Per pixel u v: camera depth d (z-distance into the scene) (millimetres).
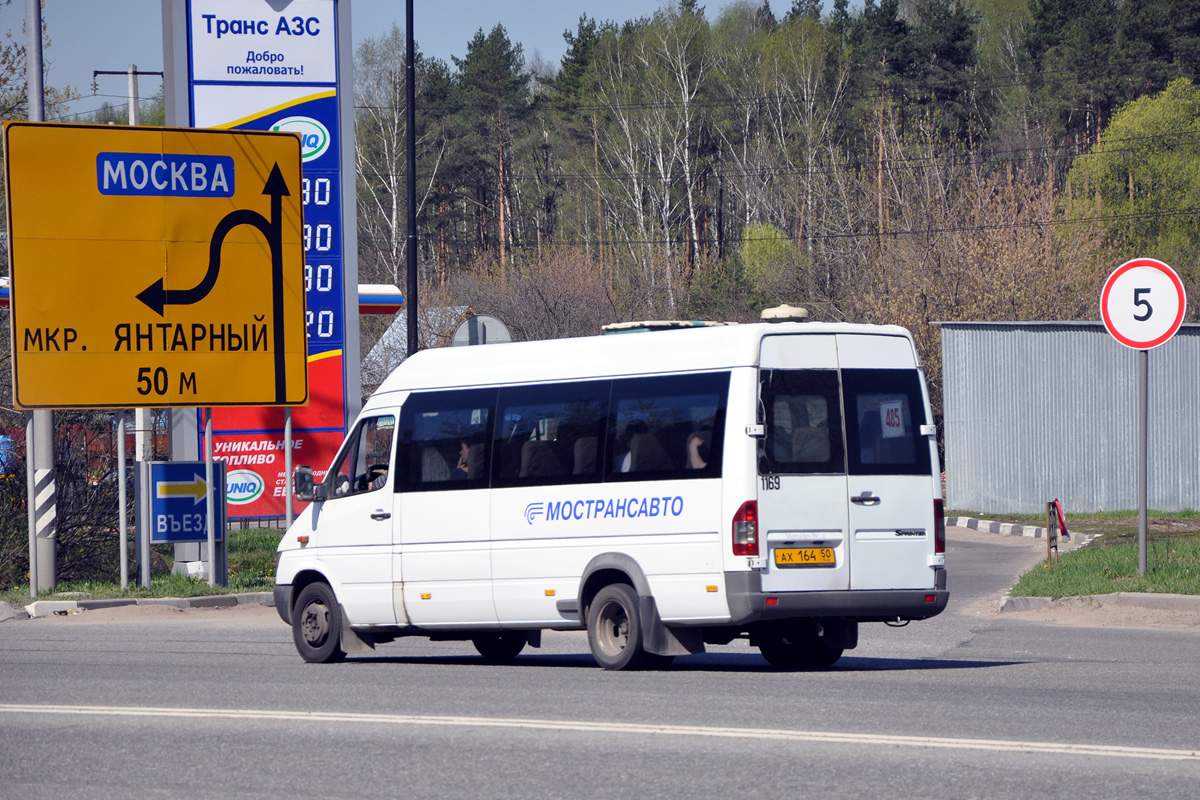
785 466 39250
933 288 148875
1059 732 28500
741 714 31078
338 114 84375
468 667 43031
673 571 39719
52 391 66812
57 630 59312
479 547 44000
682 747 27188
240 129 69938
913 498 40906
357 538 46938
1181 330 106312
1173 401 106750
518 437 43750
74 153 67125
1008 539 98938
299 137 70938
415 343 99812
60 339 66938
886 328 41469
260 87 83500
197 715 32281
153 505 72875
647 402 41062
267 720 31375
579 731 29031
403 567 45688
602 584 41906
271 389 70312
